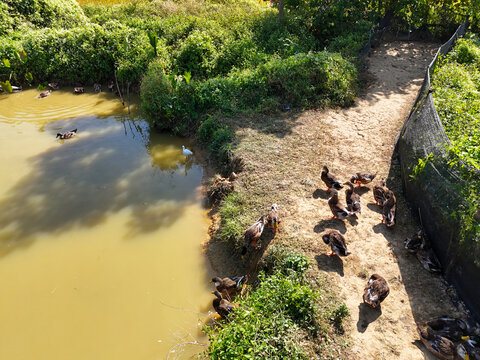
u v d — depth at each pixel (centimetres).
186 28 2070
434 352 623
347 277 767
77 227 1001
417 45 2097
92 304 802
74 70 1897
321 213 936
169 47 1919
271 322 651
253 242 846
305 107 1438
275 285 716
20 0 2202
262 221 867
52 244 948
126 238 969
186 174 1229
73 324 761
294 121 1350
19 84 1881
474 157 783
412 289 746
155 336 738
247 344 604
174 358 694
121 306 798
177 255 921
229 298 789
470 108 1138
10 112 1638
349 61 1680
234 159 1153
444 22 2159
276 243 849
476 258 672
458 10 2152
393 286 754
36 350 716
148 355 704
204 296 823
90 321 768
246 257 866
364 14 2166
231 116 1384
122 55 1859
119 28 2044
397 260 810
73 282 851
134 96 1781
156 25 2103
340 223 905
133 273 873
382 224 907
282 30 2041
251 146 1196
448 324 652
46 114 1625
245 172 1090
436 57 1509
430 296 730
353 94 1489
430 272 777
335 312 683
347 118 1370
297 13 2245
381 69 1777
